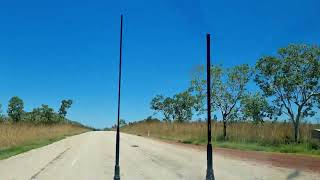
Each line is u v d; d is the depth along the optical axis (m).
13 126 46.91
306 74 30.38
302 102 30.58
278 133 32.44
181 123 60.00
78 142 45.59
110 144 41.50
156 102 73.06
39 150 33.47
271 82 31.64
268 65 31.39
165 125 65.25
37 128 56.31
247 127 38.03
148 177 17.95
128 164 22.92
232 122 40.12
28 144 40.47
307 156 23.03
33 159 25.92
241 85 40.00
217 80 40.50
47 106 82.06
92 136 64.12
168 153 29.69
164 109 72.12
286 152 26.09
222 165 20.64
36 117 77.75
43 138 50.84
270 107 32.00
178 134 53.72
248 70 40.03
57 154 29.64
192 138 43.69
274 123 34.91
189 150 32.22
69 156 28.08
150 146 37.41
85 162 24.09
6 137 38.62
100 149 34.50
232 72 40.16
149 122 87.19
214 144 34.72
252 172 17.95
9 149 33.75
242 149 29.70
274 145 30.44
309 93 30.47
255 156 24.28
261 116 32.59
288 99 31.05
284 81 30.39
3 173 19.14
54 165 22.55
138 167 21.53
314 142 27.92
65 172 19.59
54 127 72.06
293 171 17.48
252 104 33.69
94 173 19.28
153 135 62.81
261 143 31.86
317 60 30.31
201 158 25.97
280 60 31.11
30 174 18.80
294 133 31.39
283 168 18.53
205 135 42.53
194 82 42.50
